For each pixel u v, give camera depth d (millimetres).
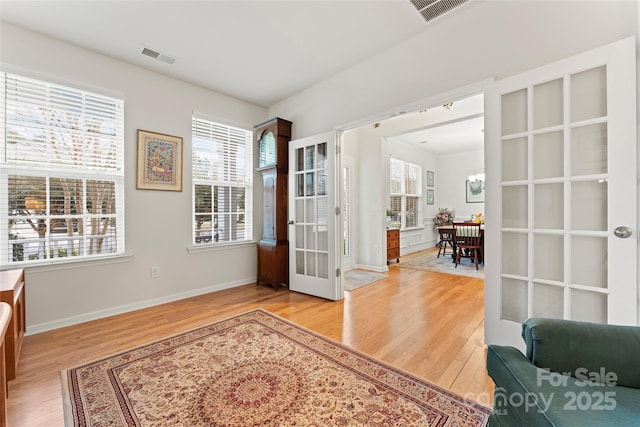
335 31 2404
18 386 1617
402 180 6621
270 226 3770
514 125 1967
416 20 2268
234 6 2090
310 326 2465
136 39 2484
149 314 2756
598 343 994
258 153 4039
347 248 4910
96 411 1409
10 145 2289
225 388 1589
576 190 1716
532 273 1876
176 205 3217
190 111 3334
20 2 2006
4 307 1166
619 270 1527
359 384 1627
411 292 3523
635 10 1542
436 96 2350
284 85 3420
